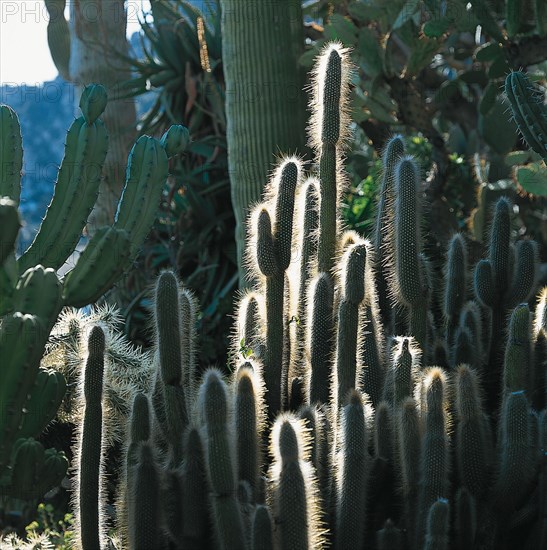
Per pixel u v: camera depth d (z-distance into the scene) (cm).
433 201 548
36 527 274
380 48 529
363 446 219
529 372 263
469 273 338
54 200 279
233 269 629
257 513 194
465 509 228
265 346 253
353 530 219
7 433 241
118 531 241
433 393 219
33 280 247
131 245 277
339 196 266
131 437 223
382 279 285
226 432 198
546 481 230
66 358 344
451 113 642
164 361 229
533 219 574
